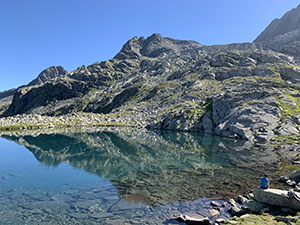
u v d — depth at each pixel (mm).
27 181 26203
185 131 92938
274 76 135875
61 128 112500
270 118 66750
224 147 51000
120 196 20828
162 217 16172
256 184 23047
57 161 37812
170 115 109750
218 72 172000
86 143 60594
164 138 70812
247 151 44344
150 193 21453
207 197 19922
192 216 16109
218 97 95125
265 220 13375
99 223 15500
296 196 14930
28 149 50844
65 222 15734
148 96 190375
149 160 38000
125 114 152875
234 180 24844
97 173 29781
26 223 15680
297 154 38531
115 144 58156
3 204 19172
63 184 24969
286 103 73562
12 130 99750
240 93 86625
